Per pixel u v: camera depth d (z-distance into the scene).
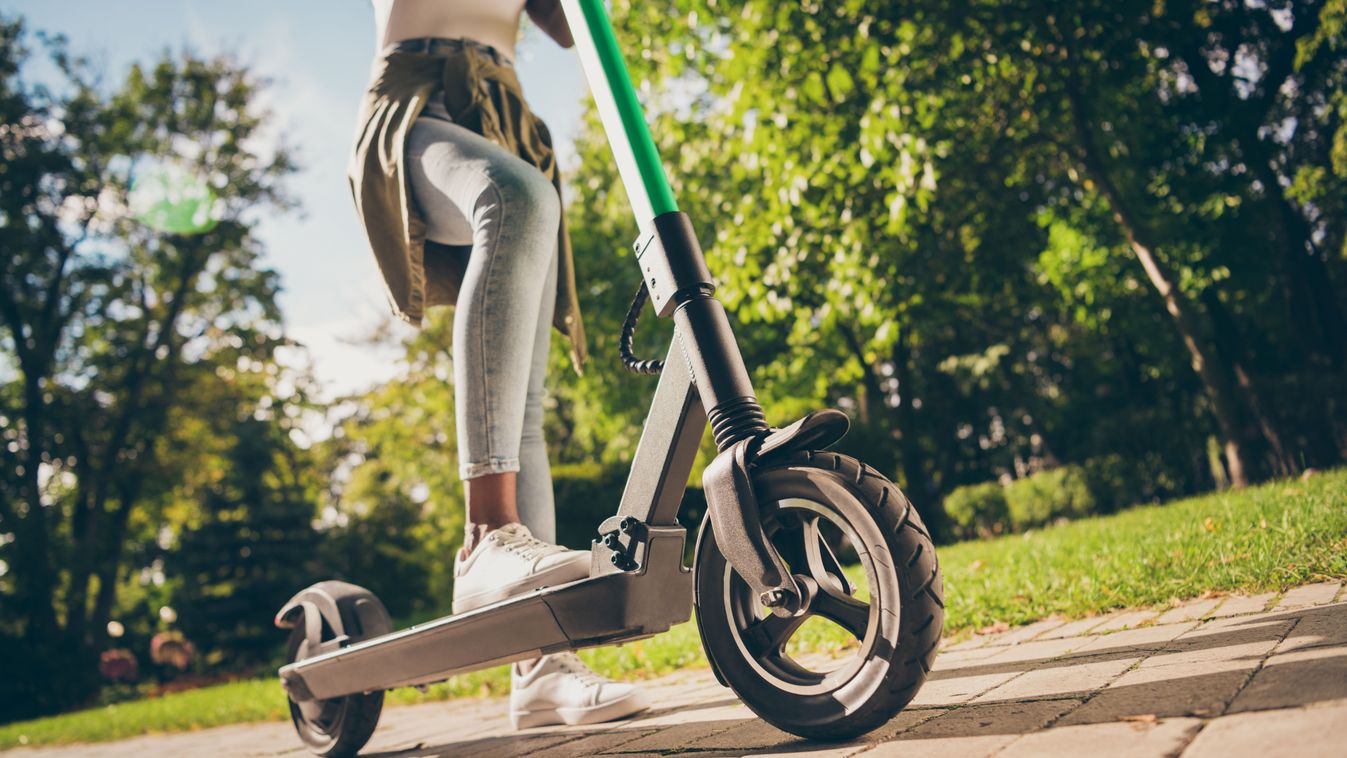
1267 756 0.92
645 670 3.59
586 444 23.14
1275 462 11.30
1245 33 12.77
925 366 21.34
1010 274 12.53
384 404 27.08
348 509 32.25
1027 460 26.94
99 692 18.02
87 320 21.39
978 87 9.73
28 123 20.27
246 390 22.84
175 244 21.34
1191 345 10.30
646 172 1.60
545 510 2.29
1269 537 2.98
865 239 8.73
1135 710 1.25
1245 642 1.64
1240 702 1.17
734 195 12.16
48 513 21.11
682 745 1.64
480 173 1.96
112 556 21.64
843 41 8.56
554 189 2.21
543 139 2.40
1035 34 9.30
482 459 1.88
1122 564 3.21
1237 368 13.90
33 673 17.09
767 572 1.36
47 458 20.80
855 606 1.39
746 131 8.66
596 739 1.93
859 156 8.46
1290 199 13.33
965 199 10.70
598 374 15.70
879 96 7.94
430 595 22.30
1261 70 13.20
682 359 1.54
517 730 2.46
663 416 1.57
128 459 21.27
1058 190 13.16
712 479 1.43
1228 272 13.80
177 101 21.59
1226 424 10.25
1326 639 1.49
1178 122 13.23
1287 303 13.36
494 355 1.89
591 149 16.34
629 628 1.54
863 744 1.35
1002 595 3.20
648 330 15.06
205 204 21.44
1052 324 20.64
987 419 25.19
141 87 21.31
